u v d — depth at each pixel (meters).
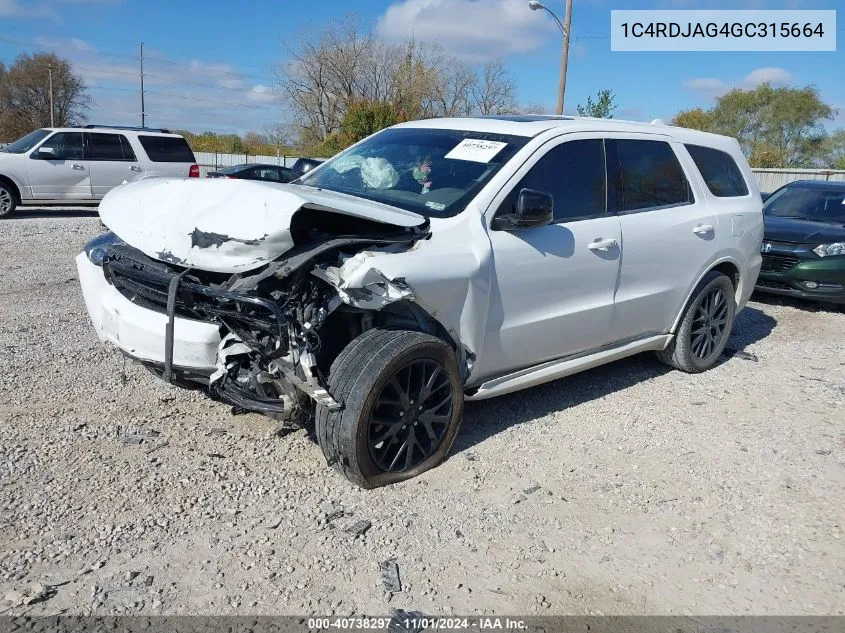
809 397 5.36
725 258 5.71
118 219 3.88
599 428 4.61
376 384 3.43
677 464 4.16
